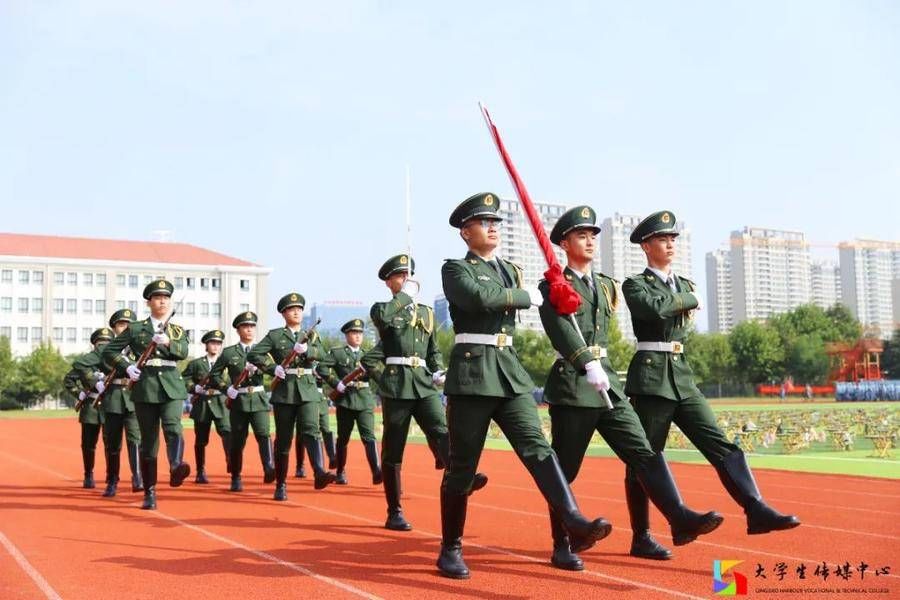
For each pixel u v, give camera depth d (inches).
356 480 505.4
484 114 230.5
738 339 3260.3
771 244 5910.4
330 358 459.2
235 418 455.5
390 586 212.8
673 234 254.1
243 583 217.5
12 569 236.7
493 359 221.6
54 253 3125.0
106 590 210.8
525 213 224.1
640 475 227.1
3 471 574.2
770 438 730.2
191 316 3176.7
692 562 241.8
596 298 238.7
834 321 3838.6
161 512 359.6
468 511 354.6
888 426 839.1
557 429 235.1
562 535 234.4
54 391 2834.6
